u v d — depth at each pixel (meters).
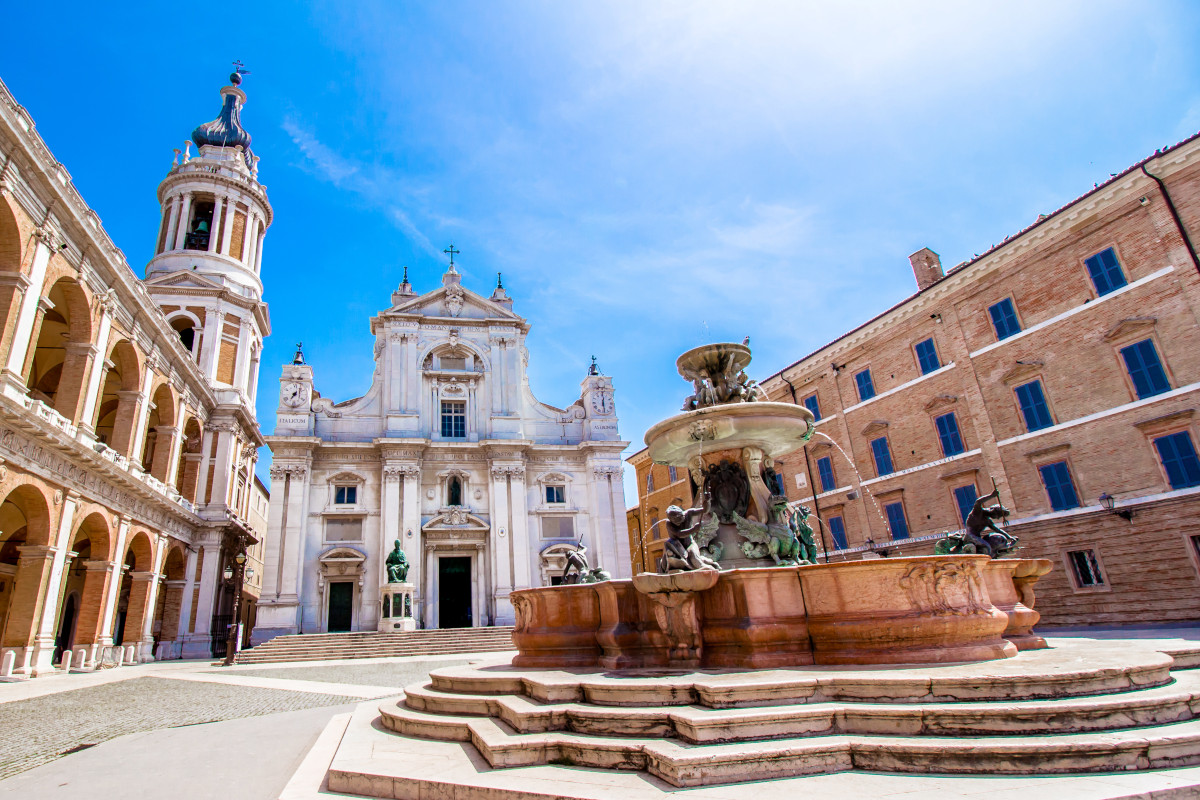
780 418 11.84
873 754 5.25
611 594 9.35
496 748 5.87
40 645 19.70
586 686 6.94
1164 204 20.70
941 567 7.91
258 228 46.38
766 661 7.82
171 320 39.00
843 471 32.19
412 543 35.69
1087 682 5.92
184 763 7.31
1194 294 19.89
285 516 34.56
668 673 7.69
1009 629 9.30
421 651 28.61
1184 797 4.32
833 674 6.74
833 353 33.09
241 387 39.91
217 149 46.03
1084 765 4.86
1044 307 24.12
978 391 26.14
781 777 5.11
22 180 18.39
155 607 30.14
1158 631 17.34
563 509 39.19
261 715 11.05
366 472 37.19
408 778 5.58
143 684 17.41
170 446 30.81
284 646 29.05
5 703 13.35
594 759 5.71
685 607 8.39
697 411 11.91
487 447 38.41
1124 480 21.23
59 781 6.57
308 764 6.82
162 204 43.59
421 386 39.56
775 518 12.04
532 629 10.23
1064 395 23.22
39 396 29.59
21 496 19.31
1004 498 24.83
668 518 8.97
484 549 37.22
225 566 36.91
